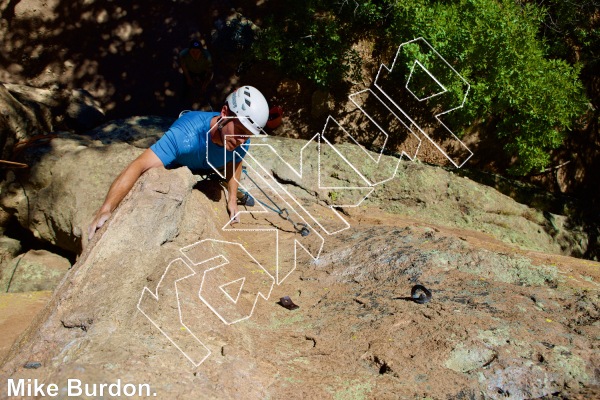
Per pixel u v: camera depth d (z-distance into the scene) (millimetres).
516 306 4203
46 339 3520
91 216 7996
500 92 10797
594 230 11484
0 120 9070
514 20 10398
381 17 12242
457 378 3498
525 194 13305
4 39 12711
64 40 13016
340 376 3518
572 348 3738
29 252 8742
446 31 10375
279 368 3555
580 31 12742
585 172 14781
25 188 8617
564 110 11086
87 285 3760
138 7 13414
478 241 5910
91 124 12031
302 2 12258
